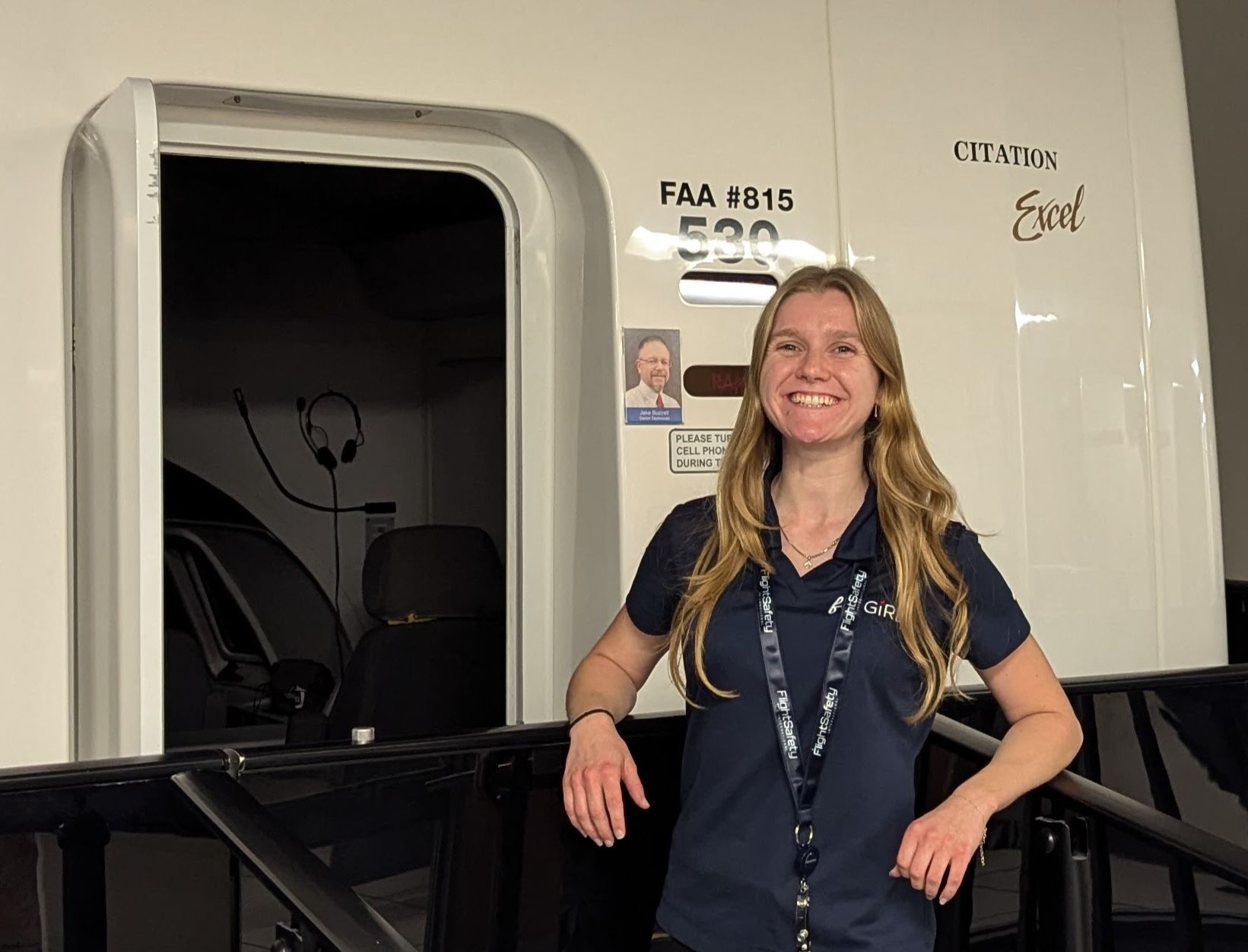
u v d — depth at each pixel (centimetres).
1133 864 244
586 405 283
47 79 236
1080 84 318
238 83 247
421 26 260
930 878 182
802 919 190
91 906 186
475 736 212
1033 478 309
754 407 207
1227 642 330
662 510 277
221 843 190
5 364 234
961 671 293
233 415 444
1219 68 486
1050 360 312
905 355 298
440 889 209
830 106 293
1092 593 314
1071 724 203
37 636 236
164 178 377
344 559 453
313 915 163
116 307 215
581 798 199
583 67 272
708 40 283
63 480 238
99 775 187
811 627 197
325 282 453
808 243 291
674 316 279
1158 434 323
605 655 220
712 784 199
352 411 455
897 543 197
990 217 307
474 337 440
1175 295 326
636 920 224
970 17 306
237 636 422
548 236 289
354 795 203
